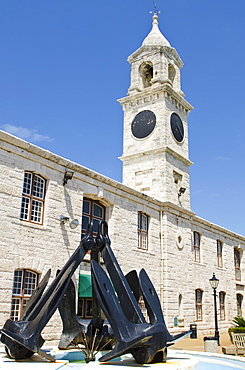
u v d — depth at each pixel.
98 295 10.91
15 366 9.49
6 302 17.30
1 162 18.34
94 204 24.86
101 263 24.34
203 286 34.84
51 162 20.97
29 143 19.47
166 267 28.88
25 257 18.64
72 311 12.99
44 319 10.56
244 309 42.88
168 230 29.97
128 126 35.88
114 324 10.39
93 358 11.41
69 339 12.81
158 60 35.97
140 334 10.17
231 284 40.56
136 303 11.20
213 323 35.19
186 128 37.19
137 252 26.75
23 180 19.28
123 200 26.34
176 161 34.12
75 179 22.50
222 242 40.62
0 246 17.56
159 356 10.79
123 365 10.12
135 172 33.84
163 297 28.39
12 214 18.38
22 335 10.34
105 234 12.66
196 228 35.56
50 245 20.11
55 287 11.45
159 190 31.91
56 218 20.78
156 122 34.00
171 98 35.38
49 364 9.89
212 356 14.85
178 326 28.78
